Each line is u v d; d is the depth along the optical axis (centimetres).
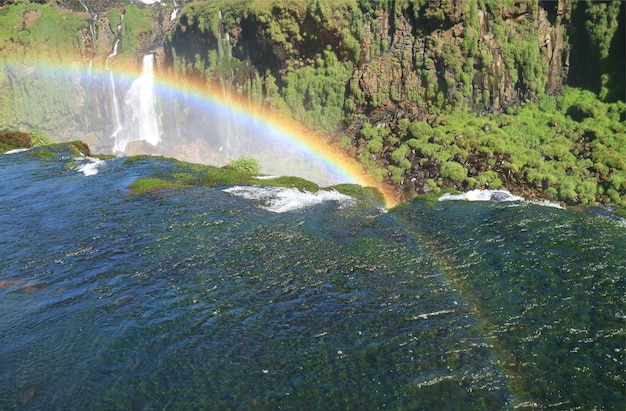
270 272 1648
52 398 1105
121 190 2614
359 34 8738
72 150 3844
